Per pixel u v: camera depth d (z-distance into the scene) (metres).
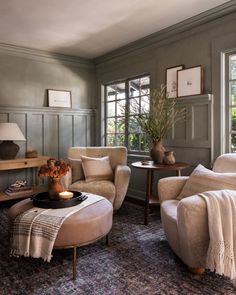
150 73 3.88
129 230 2.87
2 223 3.15
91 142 4.98
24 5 2.79
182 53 3.42
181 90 3.41
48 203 2.17
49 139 4.47
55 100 4.54
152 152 3.28
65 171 2.36
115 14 3.03
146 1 2.73
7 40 3.87
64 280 1.91
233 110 2.98
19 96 4.20
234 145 2.99
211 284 1.85
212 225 1.76
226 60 3.00
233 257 1.72
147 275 1.97
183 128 3.41
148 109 4.02
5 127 3.59
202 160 3.21
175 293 1.75
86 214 2.07
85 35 3.69
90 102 4.98
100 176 3.44
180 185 2.54
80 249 2.41
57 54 4.49
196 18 3.11
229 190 1.99
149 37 3.73
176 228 2.03
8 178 4.12
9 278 1.94
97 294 1.75
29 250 1.92
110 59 4.57
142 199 4.09
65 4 2.78
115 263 2.15
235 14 2.83
